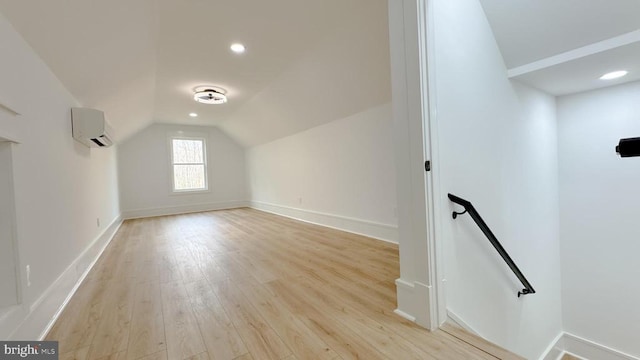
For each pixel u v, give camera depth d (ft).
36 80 5.60
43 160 5.86
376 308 5.82
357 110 12.41
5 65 4.41
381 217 11.81
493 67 6.96
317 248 10.93
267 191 21.93
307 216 16.85
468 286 5.76
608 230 9.80
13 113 4.63
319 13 7.47
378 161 11.75
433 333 4.79
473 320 5.90
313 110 14.01
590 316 10.32
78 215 8.29
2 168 4.53
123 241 12.98
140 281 7.82
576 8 6.01
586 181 10.16
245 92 14.06
